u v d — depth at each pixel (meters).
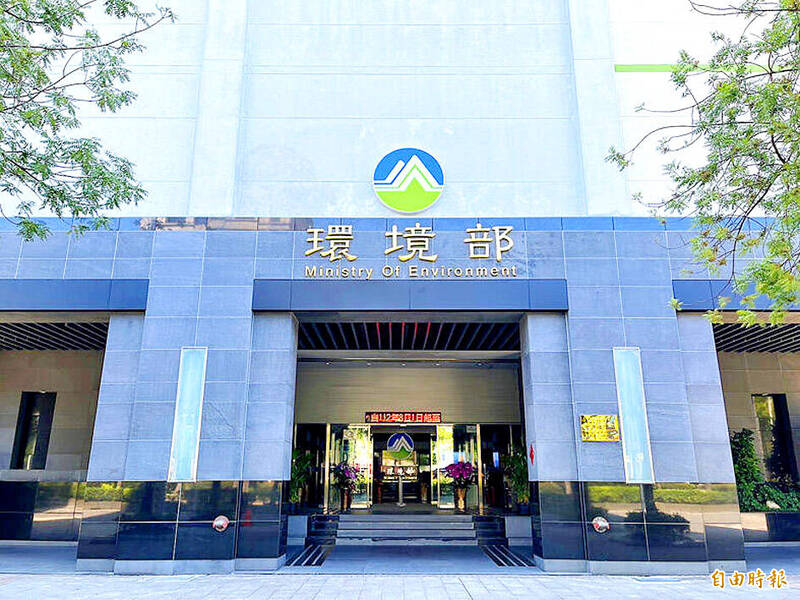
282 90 11.17
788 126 5.18
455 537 11.98
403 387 15.87
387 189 10.57
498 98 11.16
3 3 5.77
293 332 9.88
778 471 13.04
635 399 9.21
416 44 11.48
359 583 7.93
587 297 9.64
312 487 15.30
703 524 8.77
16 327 11.21
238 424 9.17
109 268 9.84
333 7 11.68
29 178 6.40
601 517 8.79
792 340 12.09
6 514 12.37
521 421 14.93
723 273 9.68
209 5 11.37
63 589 7.54
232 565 8.72
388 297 9.68
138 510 8.85
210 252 9.87
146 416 9.18
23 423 13.18
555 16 11.62
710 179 6.12
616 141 10.64
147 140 10.84
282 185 10.66
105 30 11.29
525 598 6.98
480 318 10.09
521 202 10.60
